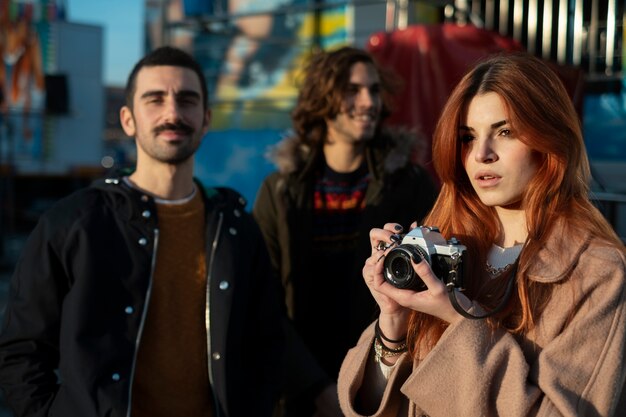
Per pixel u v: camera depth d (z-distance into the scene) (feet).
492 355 5.35
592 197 6.37
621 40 17.43
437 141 6.05
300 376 9.58
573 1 17.76
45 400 7.48
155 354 7.73
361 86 10.09
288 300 10.19
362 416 6.05
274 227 10.40
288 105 21.47
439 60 14.37
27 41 58.29
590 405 5.07
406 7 17.34
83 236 7.59
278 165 10.41
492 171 5.63
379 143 10.32
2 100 57.06
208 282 8.00
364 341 6.42
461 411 5.38
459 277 5.47
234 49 22.48
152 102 8.09
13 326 7.58
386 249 5.82
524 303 5.41
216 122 22.35
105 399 7.23
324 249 10.27
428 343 5.92
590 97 17.83
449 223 6.26
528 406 5.13
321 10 21.08
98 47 62.64
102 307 7.55
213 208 8.33
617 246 5.39
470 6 19.90
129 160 82.89
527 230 5.65
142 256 7.77
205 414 7.91
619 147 17.40
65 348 7.42
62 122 61.16
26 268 7.64
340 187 10.33
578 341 5.17
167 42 20.71
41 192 63.67
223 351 7.87
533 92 5.47
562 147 5.48
